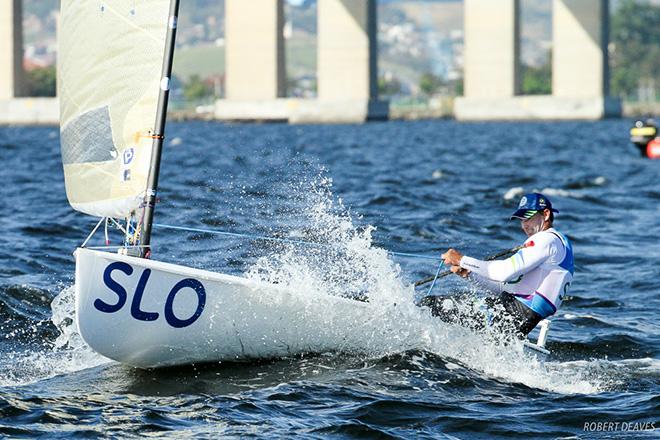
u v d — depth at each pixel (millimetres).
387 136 165125
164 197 61219
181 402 22859
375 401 22906
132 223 25562
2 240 45281
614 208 63219
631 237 50531
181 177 79375
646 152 113438
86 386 24062
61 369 25531
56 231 48562
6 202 62812
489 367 26125
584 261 43281
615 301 35156
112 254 23703
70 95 26172
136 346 24594
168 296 24375
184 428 21094
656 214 60094
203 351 25344
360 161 105438
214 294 24844
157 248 40594
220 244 41438
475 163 104188
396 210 59188
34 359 26391
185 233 44312
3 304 31281
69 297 32906
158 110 24812
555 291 26000
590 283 38562
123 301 23938
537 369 26188
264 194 63281
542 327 26609
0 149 127250
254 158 106375
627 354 28438
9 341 28047
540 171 92875
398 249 45031
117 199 25344
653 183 80125
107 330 24062
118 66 25234
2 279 35438
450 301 26953
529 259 25828
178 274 24344
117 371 25297
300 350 26234
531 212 26438
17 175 85188
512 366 26047
